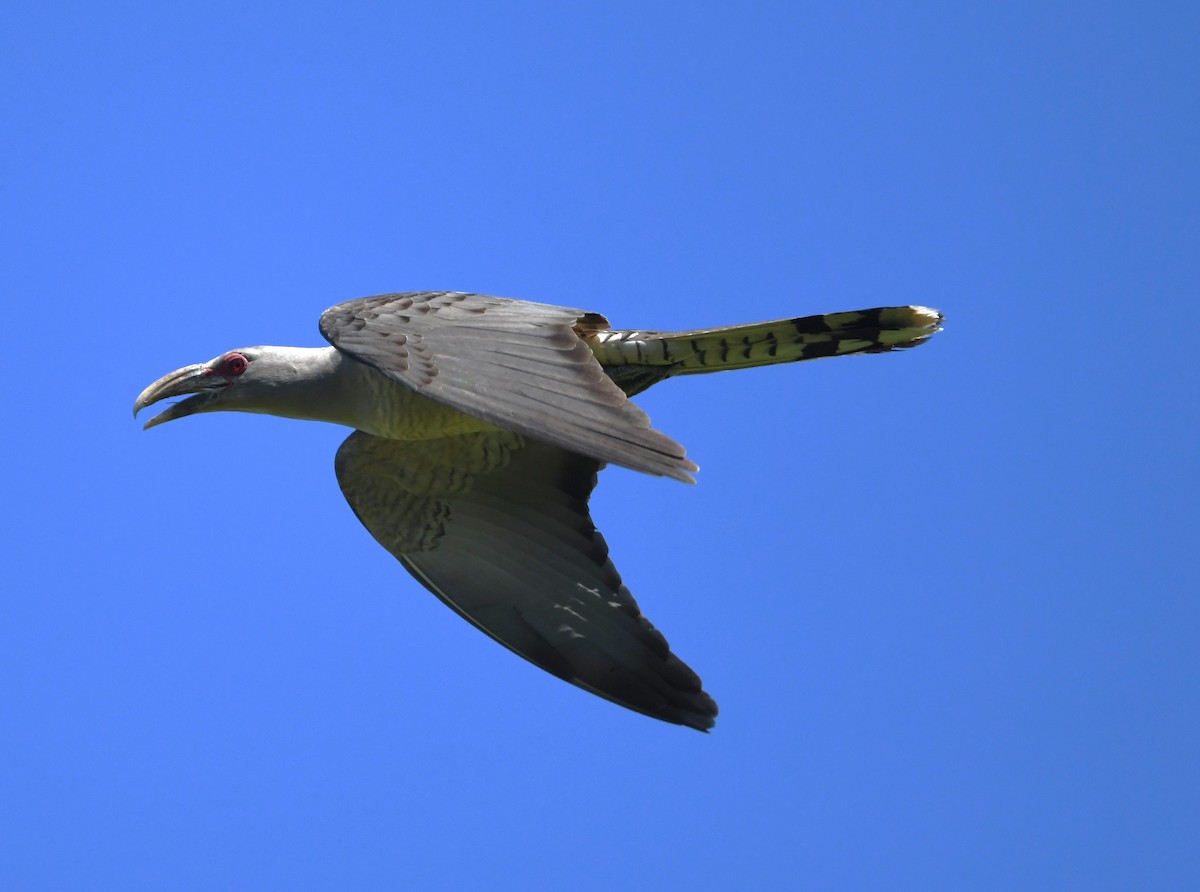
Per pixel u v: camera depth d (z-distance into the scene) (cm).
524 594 1196
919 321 1079
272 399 1169
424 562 1222
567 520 1185
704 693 1152
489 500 1202
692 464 865
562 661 1180
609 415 894
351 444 1202
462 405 910
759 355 1098
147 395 1165
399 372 933
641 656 1165
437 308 1002
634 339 1093
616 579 1171
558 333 952
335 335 975
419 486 1208
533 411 903
